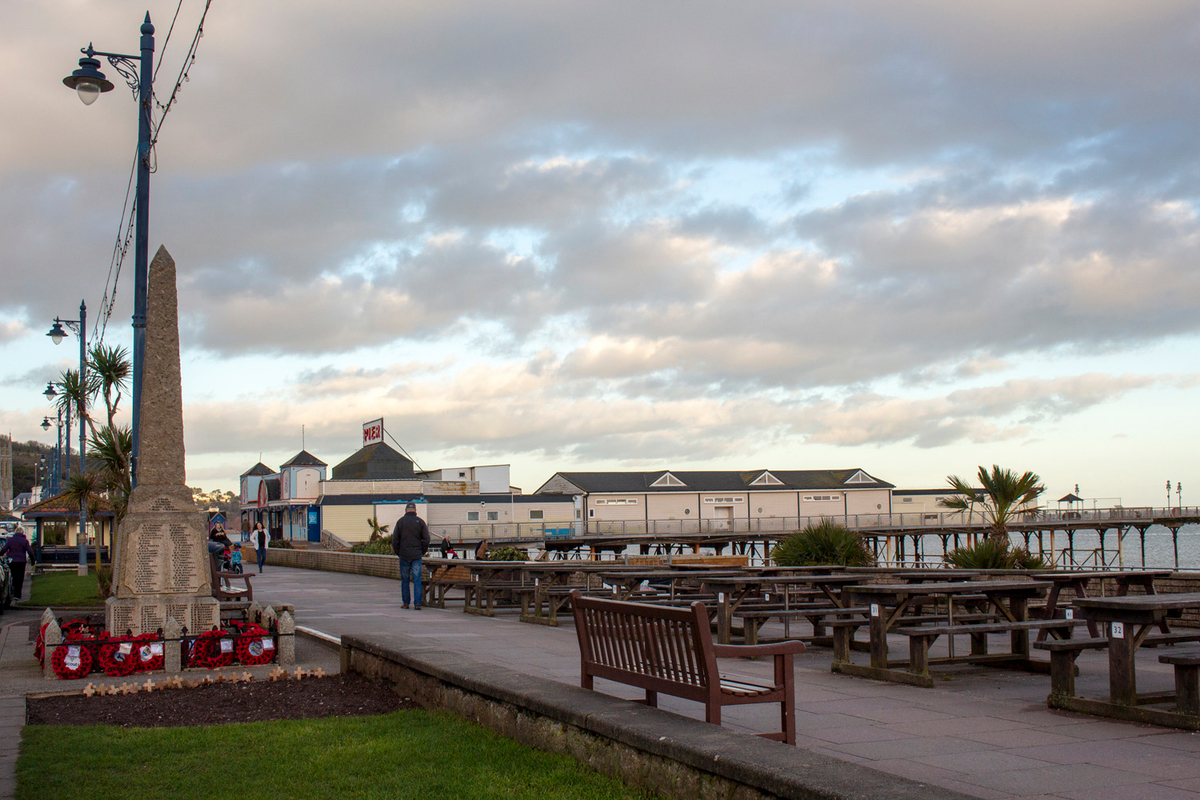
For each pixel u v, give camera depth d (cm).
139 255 1393
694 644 507
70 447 4300
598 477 8612
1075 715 683
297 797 503
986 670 916
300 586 2462
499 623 1407
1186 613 1160
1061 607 956
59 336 3134
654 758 476
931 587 862
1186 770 519
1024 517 7550
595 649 622
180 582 1063
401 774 540
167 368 1090
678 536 7456
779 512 8625
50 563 4094
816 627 1117
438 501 7600
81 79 1367
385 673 851
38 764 571
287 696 825
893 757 556
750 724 651
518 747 588
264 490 8588
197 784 529
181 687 878
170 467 1080
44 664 931
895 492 8856
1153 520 7706
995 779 504
